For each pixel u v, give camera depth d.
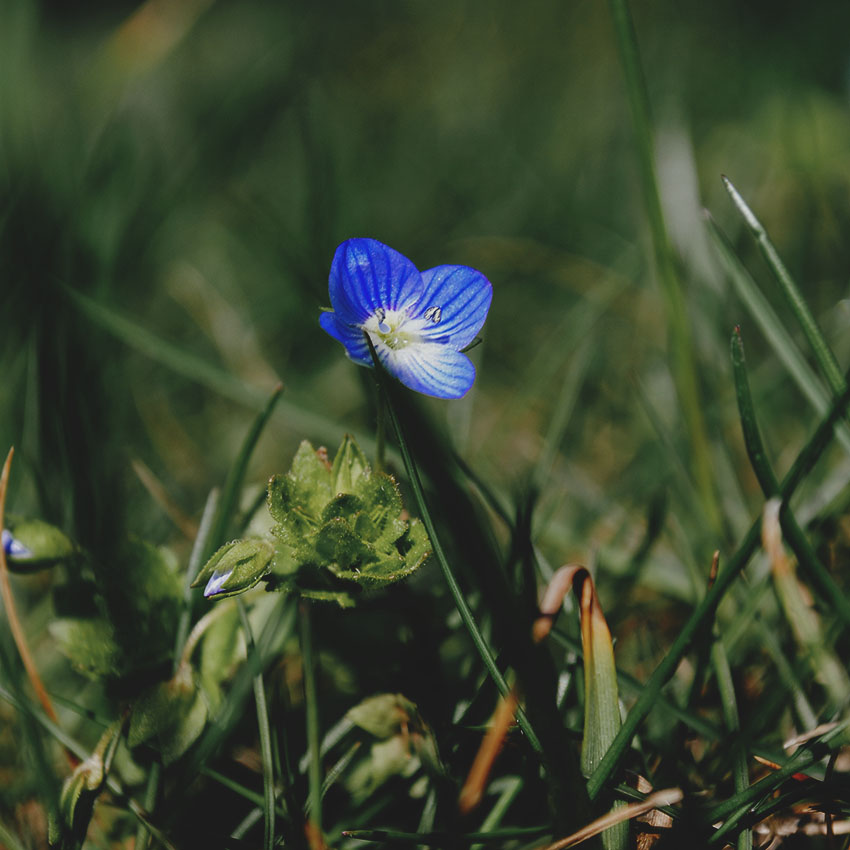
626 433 0.22
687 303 0.22
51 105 0.35
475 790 0.17
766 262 0.18
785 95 0.31
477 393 0.22
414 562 0.17
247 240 0.28
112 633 0.18
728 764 0.17
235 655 0.18
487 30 0.46
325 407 0.22
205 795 0.18
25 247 0.21
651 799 0.17
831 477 0.20
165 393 0.22
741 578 0.19
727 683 0.18
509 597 0.17
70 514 0.19
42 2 0.56
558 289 0.26
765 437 0.21
